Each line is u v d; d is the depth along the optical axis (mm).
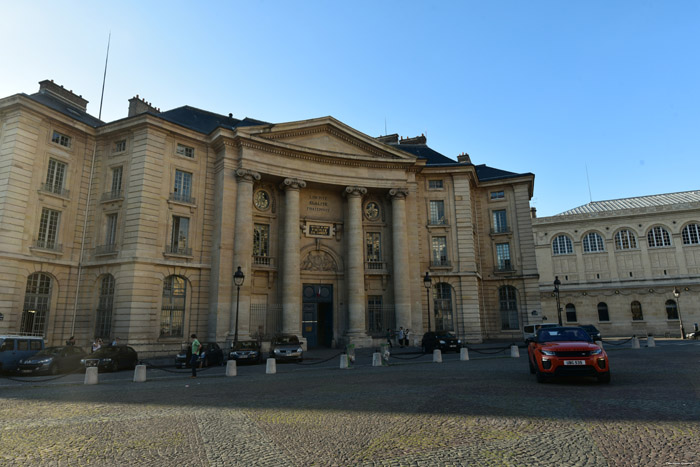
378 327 34469
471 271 36906
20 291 25250
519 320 39625
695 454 5691
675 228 54844
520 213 40875
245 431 7719
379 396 11094
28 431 8086
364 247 35750
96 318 27453
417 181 38750
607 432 6875
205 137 31125
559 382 12555
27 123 26406
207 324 29000
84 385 15453
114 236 28375
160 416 9242
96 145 30109
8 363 19062
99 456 6410
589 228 58750
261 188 33312
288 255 31625
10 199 25078
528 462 5629
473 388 11875
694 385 11359
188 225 29719
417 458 5945
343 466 5723
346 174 34625
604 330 55875
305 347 30453
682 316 52656
